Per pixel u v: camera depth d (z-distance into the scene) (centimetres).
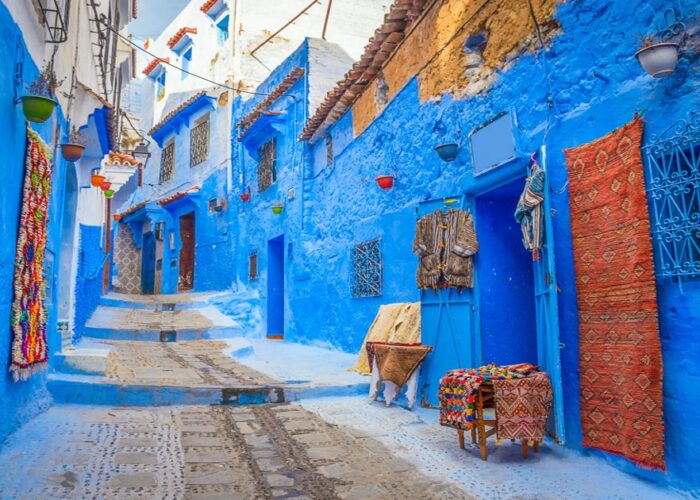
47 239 545
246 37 1686
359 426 545
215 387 625
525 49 520
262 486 390
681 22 349
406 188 777
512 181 543
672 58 336
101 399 585
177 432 506
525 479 393
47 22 507
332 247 1081
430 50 711
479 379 440
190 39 1998
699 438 327
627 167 384
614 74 406
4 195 405
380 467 430
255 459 446
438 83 689
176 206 1917
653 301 359
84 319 1023
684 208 337
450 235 605
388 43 811
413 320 723
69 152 623
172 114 1928
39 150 482
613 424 393
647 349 362
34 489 350
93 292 1184
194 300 1402
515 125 521
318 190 1197
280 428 535
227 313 1378
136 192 2372
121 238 2317
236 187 1636
